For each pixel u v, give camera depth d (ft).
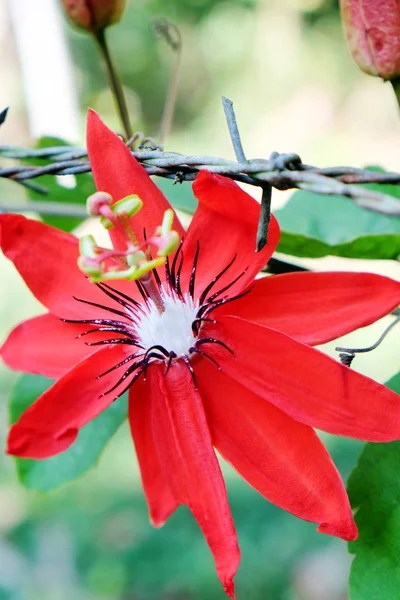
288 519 2.62
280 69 6.48
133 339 0.97
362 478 0.97
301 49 6.45
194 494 0.92
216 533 0.91
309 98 6.32
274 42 6.56
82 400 0.94
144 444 0.99
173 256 0.98
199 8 6.72
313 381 0.91
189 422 0.94
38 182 1.30
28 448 0.92
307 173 0.90
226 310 0.95
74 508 2.95
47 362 0.98
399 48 1.00
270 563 2.55
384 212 0.86
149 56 6.63
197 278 0.97
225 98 0.95
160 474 1.00
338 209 1.23
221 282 0.96
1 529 2.97
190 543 2.73
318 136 6.05
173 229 0.98
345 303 0.92
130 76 6.63
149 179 0.97
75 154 1.07
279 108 6.45
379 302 0.91
